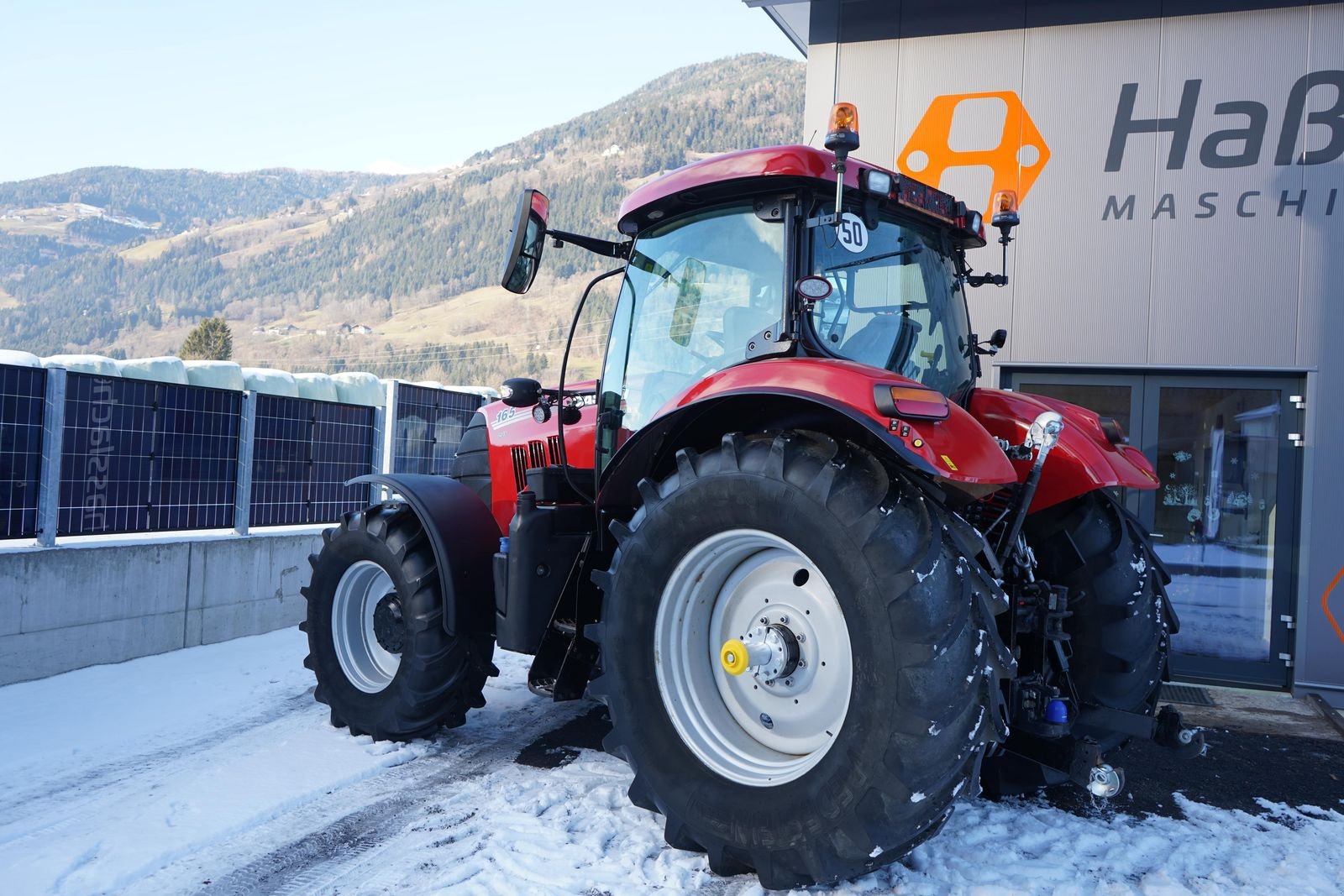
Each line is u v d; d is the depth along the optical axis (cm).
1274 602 545
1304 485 532
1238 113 541
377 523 370
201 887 238
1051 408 328
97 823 278
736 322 286
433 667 353
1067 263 569
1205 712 485
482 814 290
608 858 254
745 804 234
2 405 451
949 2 588
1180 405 562
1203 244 547
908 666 210
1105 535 316
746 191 281
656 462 285
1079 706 301
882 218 302
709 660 265
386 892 235
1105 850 277
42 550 461
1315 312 530
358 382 725
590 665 324
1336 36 528
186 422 557
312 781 318
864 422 224
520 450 406
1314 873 265
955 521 238
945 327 321
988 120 581
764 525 235
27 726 380
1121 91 561
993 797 315
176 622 536
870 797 213
